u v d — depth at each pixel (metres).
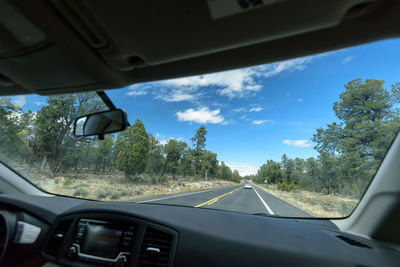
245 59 1.23
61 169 6.89
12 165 2.83
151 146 31.72
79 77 1.51
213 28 0.94
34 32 1.08
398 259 1.25
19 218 1.83
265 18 0.85
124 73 1.49
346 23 0.88
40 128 4.86
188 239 1.44
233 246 1.38
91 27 1.03
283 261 1.27
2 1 0.89
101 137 1.92
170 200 6.42
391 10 0.78
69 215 1.72
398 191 1.40
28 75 1.53
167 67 1.39
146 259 1.41
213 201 6.11
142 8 0.86
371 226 1.53
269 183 46.09
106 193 7.16
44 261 1.60
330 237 1.52
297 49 1.09
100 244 1.52
